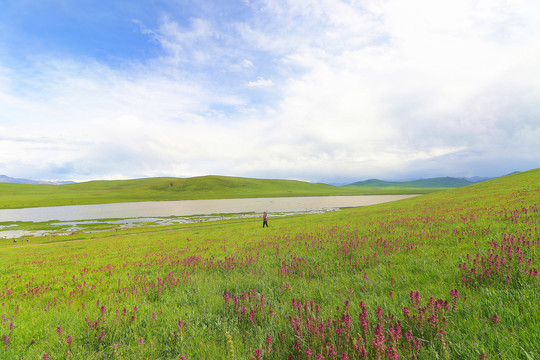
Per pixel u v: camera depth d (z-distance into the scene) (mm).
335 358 3137
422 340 3322
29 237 52281
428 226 13984
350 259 9203
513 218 11180
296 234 20781
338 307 4734
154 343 4633
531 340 2936
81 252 23531
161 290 8078
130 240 33875
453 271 6055
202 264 11711
